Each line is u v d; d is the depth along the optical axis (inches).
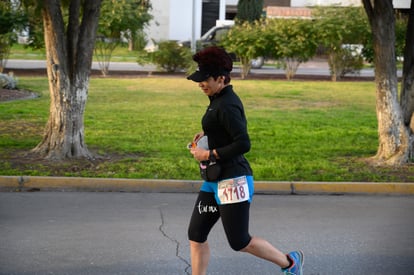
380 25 589.3
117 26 1289.4
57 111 582.6
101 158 589.3
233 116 259.1
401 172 562.6
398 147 594.2
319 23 1332.4
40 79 1194.0
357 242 378.0
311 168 568.1
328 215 444.1
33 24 1284.4
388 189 518.3
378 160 599.2
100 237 379.2
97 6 581.0
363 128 784.3
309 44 1328.7
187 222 417.7
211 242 371.9
